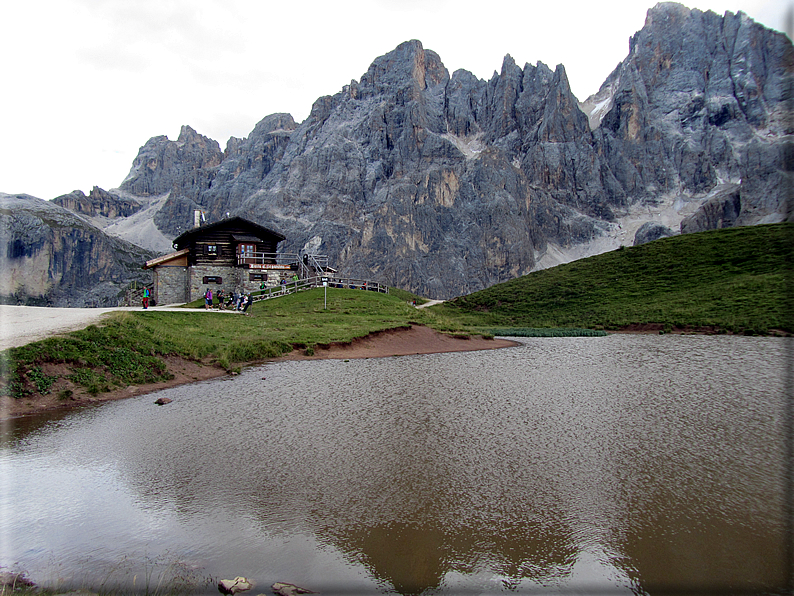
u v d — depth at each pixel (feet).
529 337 134.41
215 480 31.76
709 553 22.84
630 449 36.81
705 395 54.90
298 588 20.80
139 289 255.29
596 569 22.21
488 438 39.68
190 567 22.54
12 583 20.97
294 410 49.49
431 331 121.29
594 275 218.59
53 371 55.57
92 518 26.84
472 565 22.59
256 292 190.19
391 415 47.26
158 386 61.67
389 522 26.25
